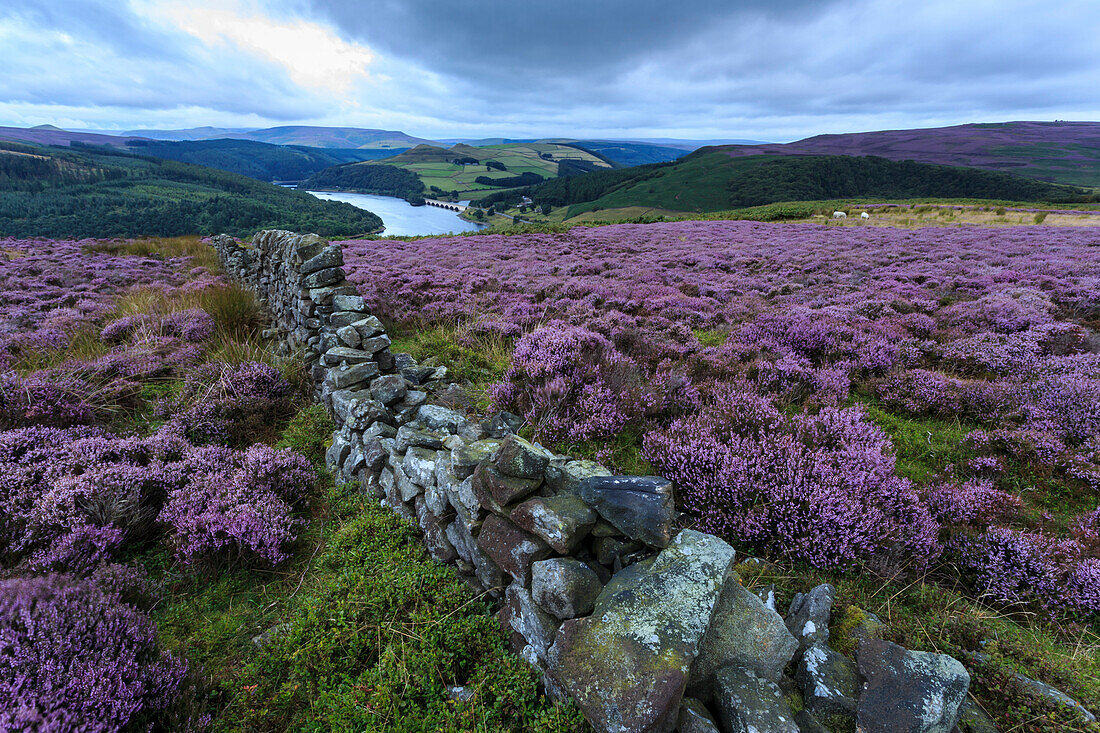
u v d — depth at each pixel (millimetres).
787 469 3766
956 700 2090
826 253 20234
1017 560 3201
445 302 11133
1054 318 9359
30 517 3428
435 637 2820
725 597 2543
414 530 3926
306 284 6879
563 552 2680
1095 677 2525
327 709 2529
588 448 4555
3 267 17609
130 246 25328
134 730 2256
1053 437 4754
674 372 6168
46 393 5391
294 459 4707
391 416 4957
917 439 5211
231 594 3396
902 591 3102
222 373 6336
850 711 2154
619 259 20016
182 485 4230
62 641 2291
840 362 6969
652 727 1969
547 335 6840
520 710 2430
